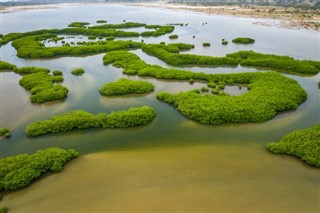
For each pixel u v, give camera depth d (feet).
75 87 138.72
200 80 145.07
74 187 68.74
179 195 64.80
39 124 98.68
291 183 69.41
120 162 79.15
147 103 119.75
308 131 89.92
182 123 102.73
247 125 100.68
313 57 184.44
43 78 144.15
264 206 61.52
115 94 128.57
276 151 82.84
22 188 69.21
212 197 64.13
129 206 61.77
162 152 84.69
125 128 100.12
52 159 77.46
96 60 183.42
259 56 180.24
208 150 85.40
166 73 149.89
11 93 132.05
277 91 120.78
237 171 73.92
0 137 95.20
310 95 127.34
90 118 101.24
